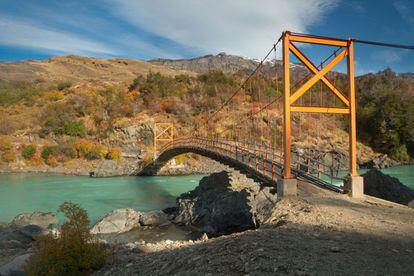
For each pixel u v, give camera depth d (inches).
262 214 766.5
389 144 2652.6
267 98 2265.0
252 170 741.3
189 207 909.8
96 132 2719.0
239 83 3476.9
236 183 1066.1
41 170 2222.0
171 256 309.6
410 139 2625.5
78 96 3282.5
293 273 193.8
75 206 337.1
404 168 2228.1
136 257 347.9
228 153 1000.2
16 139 2581.2
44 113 2984.7
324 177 1412.4
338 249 233.8
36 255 317.4
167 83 3491.6
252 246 254.4
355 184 510.9
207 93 3186.5
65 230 323.3
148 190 1451.8
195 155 2332.7
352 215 372.5
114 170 2039.9
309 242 258.7
